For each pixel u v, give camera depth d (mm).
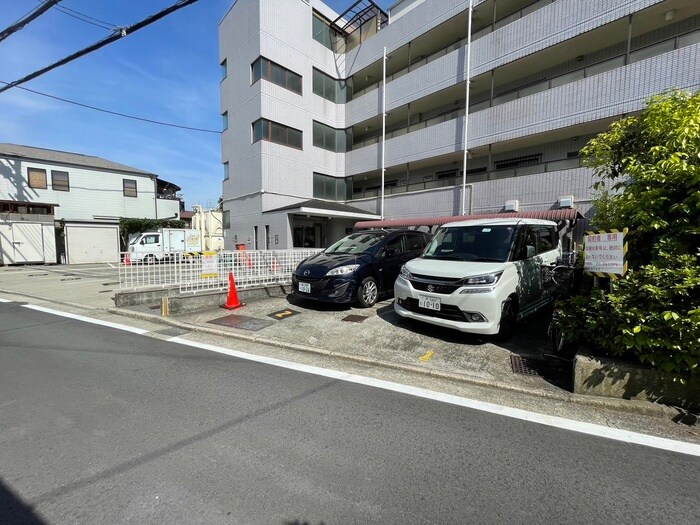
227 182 18688
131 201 23531
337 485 2002
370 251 6926
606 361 3088
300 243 17188
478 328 4336
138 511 1788
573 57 12156
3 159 18641
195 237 20859
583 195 10602
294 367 3910
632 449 2377
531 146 13328
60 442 2408
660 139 3369
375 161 17641
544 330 5223
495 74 13328
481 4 13125
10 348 4527
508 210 12008
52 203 19938
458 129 14062
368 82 19859
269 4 15609
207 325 5531
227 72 18094
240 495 1914
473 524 1727
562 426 2680
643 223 3217
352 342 4715
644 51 9656
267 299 7551
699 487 2002
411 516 1774
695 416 2750
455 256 5309
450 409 2953
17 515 1759
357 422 2721
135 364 3965
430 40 15609
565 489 1979
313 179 18094
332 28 18906
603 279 3680
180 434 2527
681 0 9188
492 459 2258
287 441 2451
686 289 2785
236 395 3184
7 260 17641
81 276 13156
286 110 16578
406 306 5090
